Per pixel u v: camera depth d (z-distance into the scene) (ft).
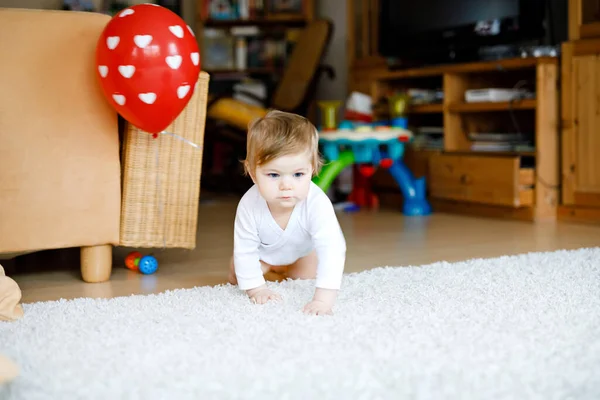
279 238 5.05
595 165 9.61
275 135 4.43
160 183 6.45
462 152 11.05
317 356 3.54
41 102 5.88
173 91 5.70
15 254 6.06
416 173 11.94
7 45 5.81
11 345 3.88
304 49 15.47
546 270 5.79
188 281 6.13
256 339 3.85
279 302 4.77
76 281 6.20
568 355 3.52
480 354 3.54
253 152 4.55
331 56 16.81
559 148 10.13
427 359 3.48
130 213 6.33
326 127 11.37
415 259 6.93
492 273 5.71
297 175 4.51
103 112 6.10
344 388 3.15
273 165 4.43
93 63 6.05
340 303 4.72
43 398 3.13
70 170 5.98
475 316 4.28
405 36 12.84
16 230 5.84
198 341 3.86
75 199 6.00
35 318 4.52
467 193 10.83
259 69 17.63
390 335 3.89
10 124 5.78
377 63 13.58
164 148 6.43
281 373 3.32
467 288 5.12
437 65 11.78
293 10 17.20
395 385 3.17
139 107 5.70
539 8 10.19
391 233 8.94
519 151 10.29
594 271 5.71
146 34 5.54
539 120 9.85
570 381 3.20
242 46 17.67
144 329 4.14
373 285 5.30
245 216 4.95
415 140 12.25
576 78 9.71
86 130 6.04
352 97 12.95
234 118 12.84
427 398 3.05
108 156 6.13
